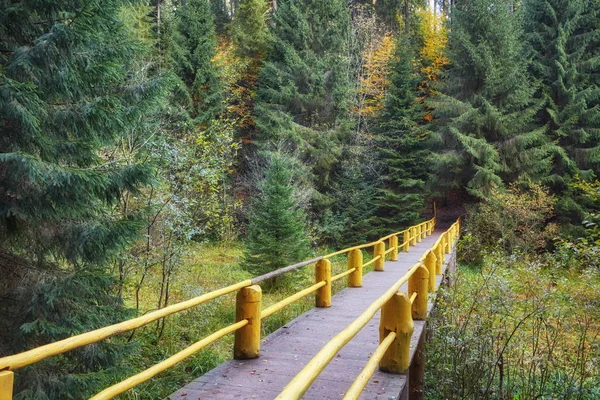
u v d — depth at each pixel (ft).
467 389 20.79
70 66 17.34
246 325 16.26
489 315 21.95
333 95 91.30
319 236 79.36
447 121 95.81
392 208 90.33
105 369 18.90
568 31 90.02
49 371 17.30
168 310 10.52
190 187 34.09
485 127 91.71
